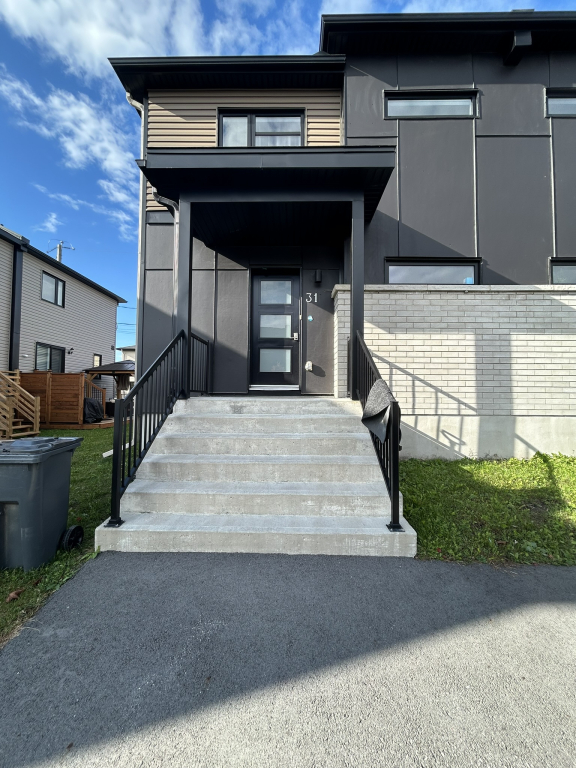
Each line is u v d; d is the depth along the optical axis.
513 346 4.59
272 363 5.66
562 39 5.38
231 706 1.39
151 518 2.74
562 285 4.57
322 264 5.57
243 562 2.40
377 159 3.87
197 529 2.54
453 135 5.45
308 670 1.55
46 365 12.54
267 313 5.68
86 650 1.66
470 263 5.39
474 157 5.44
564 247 5.38
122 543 2.54
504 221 5.39
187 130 5.66
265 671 1.55
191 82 5.62
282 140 5.77
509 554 2.51
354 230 4.11
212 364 5.49
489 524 2.86
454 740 1.26
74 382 9.51
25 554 2.28
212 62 5.38
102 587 2.13
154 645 1.69
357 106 5.49
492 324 4.59
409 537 2.49
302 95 5.72
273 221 4.74
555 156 5.45
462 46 5.46
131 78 5.56
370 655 1.64
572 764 1.18
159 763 1.19
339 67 5.47
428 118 5.45
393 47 5.46
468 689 1.46
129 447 2.98
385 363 4.56
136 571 2.29
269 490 2.88
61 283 13.31
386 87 5.50
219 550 2.53
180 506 2.83
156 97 5.70
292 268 5.63
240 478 3.08
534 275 5.36
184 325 4.07
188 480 3.09
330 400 3.90
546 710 1.37
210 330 5.52
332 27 5.25
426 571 2.32
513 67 5.52
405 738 1.27
